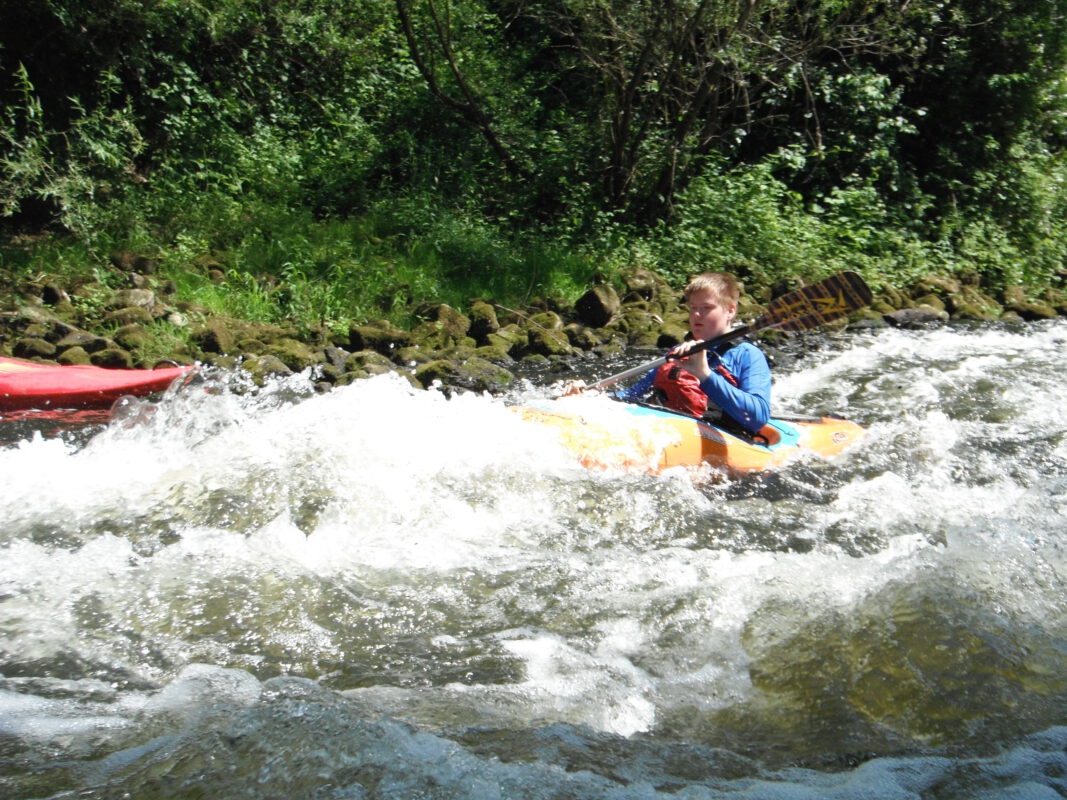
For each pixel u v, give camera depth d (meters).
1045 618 3.80
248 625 3.70
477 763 2.91
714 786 2.84
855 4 12.11
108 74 10.90
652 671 3.46
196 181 11.48
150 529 4.34
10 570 4.00
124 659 3.49
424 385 7.50
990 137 13.59
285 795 2.77
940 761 2.97
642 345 8.88
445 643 3.62
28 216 10.62
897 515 4.65
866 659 3.49
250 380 7.22
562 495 4.66
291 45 13.34
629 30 10.63
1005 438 5.88
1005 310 10.91
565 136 12.18
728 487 4.89
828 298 5.12
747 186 11.79
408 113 12.73
